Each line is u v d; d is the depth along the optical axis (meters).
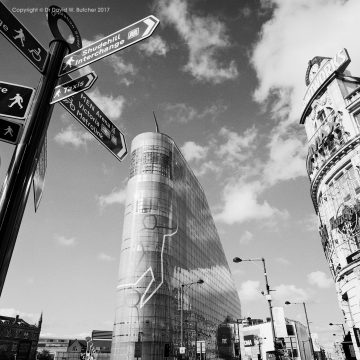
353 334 30.06
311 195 40.22
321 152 36.41
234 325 106.19
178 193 87.56
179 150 96.56
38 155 3.35
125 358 58.00
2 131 3.35
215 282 116.81
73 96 4.20
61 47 3.95
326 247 36.22
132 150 86.56
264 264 22.75
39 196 3.68
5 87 3.56
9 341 79.12
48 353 131.62
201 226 111.62
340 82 35.19
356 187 30.20
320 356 96.62
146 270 66.38
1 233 2.82
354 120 32.25
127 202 77.94
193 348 73.94
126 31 4.15
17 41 3.56
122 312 62.94
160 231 72.31
